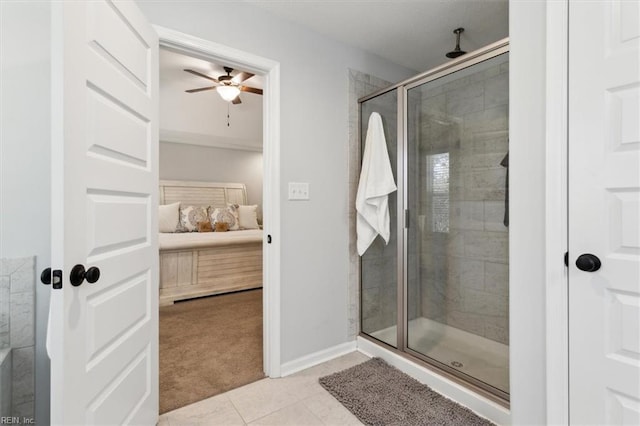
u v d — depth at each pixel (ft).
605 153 3.40
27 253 4.18
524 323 4.09
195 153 18.83
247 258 13.91
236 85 11.98
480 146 6.28
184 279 12.34
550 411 3.78
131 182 4.23
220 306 11.48
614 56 3.33
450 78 6.55
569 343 3.67
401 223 7.33
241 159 20.53
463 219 6.70
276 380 6.50
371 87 8.41
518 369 4.15
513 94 4.16
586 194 3.53
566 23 3.63
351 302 7.95
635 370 3.24
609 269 3.39
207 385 6.29
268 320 6.66
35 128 4.22
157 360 5.05
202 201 18.38
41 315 4.25
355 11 6.64
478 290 6.56
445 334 7.06
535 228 3.96
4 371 3.84
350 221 7.94
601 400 3.45
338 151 7.71
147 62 4.70
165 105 15.16
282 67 6.73
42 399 4.24
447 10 6.66
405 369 6.74
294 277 6.91
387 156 7.44
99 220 3.54
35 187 4.23
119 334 3.97
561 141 3.68
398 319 7.31
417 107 7.11
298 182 6.97
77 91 3.17
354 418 5.30
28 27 4.18
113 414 3.83
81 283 3.20
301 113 7.03
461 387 5.70
